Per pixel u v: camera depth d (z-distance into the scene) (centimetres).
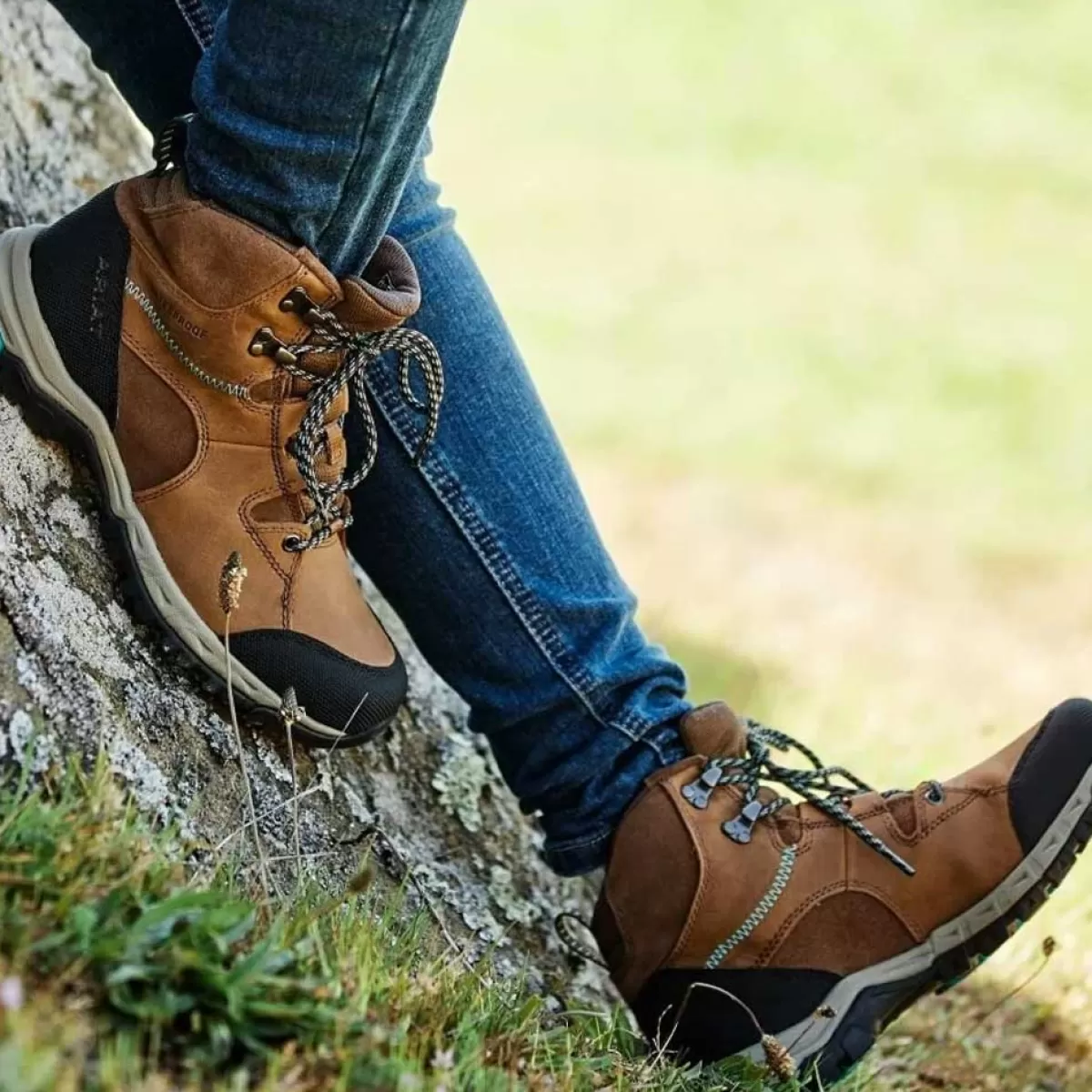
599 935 279
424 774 315
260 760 264
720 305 1539
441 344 267
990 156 1959
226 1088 186
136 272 242
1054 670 751
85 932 190
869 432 1263
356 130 223
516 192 1800
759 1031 270
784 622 793
